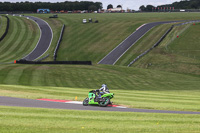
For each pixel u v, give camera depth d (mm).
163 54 120062
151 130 17344
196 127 18562
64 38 163250
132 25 186250
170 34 155250
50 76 75562
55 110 25641
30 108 26516
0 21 199000
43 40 159250
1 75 73562
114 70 90250
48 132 16422
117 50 135875
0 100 32156
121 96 41875
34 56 132500
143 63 111000
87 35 167500
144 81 75688
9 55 133250
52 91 45156
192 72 95250
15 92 40938
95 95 30609
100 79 74938
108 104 31906
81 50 140500
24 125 18109
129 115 23891
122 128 17844
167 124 19609
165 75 87312
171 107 30484
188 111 28594
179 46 134250
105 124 19141
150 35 156750
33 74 77062
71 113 24078
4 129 16828
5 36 162625
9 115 21781
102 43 149750
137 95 44656
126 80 75688
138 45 140375
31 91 43469
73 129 17312
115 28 180375
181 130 17484
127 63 115875
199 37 147875
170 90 62250
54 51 139750
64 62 98375
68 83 68250
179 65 103688
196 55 118250
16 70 82125
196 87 68500
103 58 126500
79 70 85688
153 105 31984
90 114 23844
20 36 164500
